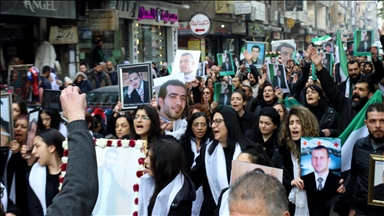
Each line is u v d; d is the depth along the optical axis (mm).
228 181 4719
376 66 8422
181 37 29188
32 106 9727
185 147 5672
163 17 24328
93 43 18891
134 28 21906
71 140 2180
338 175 4602
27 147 5375
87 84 13094
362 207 4410
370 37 11344
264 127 5543
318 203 4723
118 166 4344
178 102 6641
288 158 4984
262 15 33844
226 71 12664
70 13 15227
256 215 2125
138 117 5438
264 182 2223
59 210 2023
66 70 17031
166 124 6172
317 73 6172
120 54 20812
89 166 2129
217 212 4094
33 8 13734
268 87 7938
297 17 44406
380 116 4270
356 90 6277
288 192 4891
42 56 15727
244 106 7102
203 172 4910
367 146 4422
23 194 5371
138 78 6367
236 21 31609
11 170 5555
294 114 4957
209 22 17969
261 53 13484
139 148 4324
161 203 4137
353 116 6109
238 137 4801
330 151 4621
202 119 5613
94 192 2115
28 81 11516
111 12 17266
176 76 6691
